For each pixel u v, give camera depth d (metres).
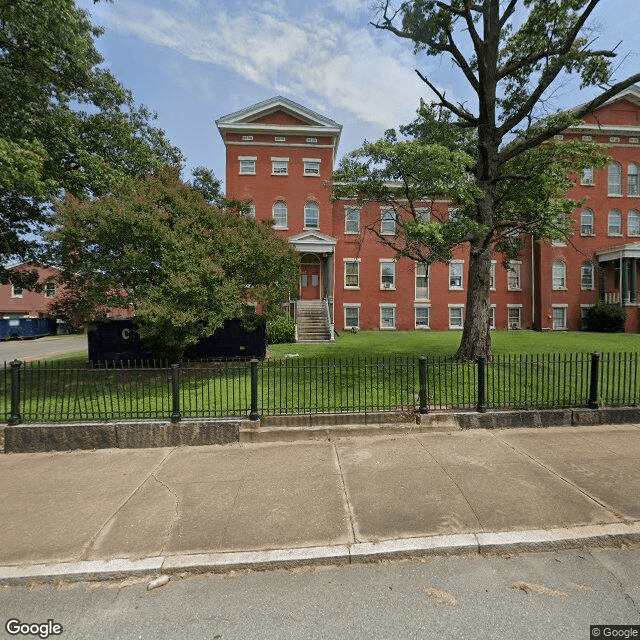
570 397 6.28
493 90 9.45
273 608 2.47
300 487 3.99
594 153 9.32
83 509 3.63
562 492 3.78
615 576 2.72
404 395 6.84
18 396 5.48
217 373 9.29
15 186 8.09
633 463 4.47
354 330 21.31
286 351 12.79
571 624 2.29
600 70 8.96
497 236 10.00
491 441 5.24
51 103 10.38
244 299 10.01
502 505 3.55
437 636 2.21
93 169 9.95
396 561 2.91
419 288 23.05
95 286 8.77
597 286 23.23
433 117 10.77
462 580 2.70
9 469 4.62
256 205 20.97
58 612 2.49
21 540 3.16
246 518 3.42
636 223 23.06
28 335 28.89
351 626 2.30
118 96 11.34
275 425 5.62
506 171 10.52
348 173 8.41
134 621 2.39
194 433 5.36
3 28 9.03
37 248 11.44
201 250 8.38
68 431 5.28
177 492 3.94
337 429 5.50
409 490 3.87
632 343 14.17
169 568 2.82
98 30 11.00
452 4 9.71
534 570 2.79
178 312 7.82
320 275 22.39
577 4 8.86
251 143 20.98
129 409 6.38
